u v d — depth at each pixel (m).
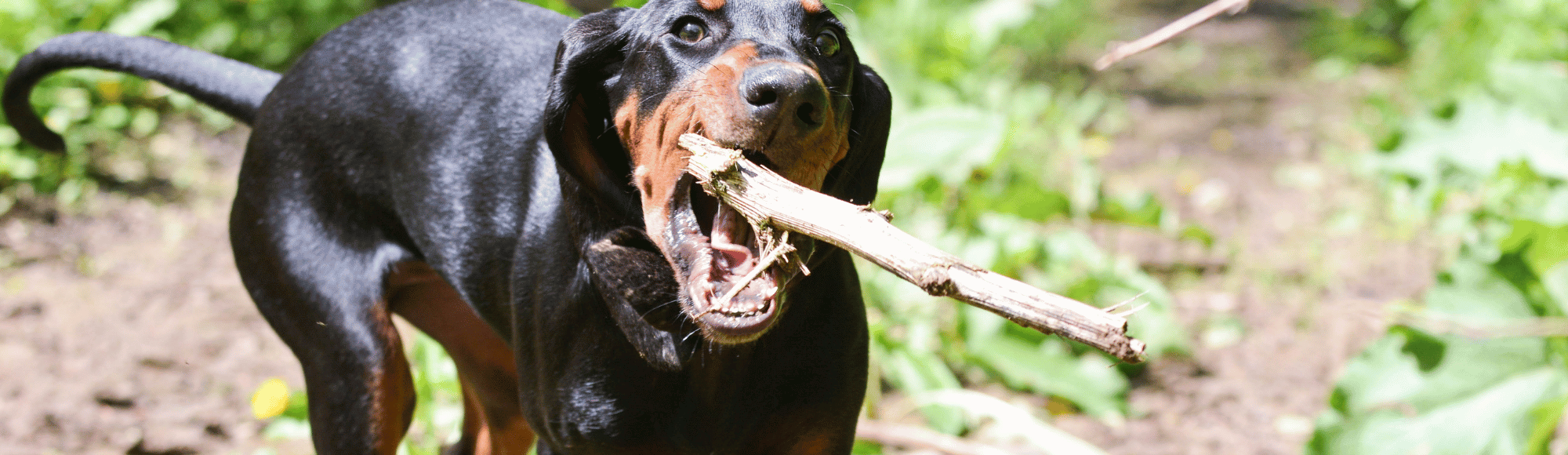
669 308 2.26
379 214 2.96
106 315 4.81
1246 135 8.13
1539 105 5.38
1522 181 5.32
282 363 4.54
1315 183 7.08
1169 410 4.36
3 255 5.25
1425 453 3.50
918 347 4.42
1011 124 4.89
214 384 4.33
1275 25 11.59
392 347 2.86
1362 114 8.30
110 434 3.92
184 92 3.32
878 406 4.26
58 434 3.89
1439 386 3.60
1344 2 12.21
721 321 2.04
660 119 2.14
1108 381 4.36
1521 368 3.56
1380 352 3.77
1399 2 9.88
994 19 8.00
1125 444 4.09
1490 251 3.95
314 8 8.05
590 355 2.41
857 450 3.76
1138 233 6.22
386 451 2.84
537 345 2.54
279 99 3.02
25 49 6.38
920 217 5.23
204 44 7.58
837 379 2.44
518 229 2.68
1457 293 3.81
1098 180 6.06
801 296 2.35
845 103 2.20
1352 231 6.25
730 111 2.00
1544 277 3.84
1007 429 4.12
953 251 4.88
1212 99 9.08
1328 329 5.09
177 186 6.24
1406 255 5.89
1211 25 11.64
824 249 2.25
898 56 7.21
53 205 5.80
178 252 5.50
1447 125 5.53
